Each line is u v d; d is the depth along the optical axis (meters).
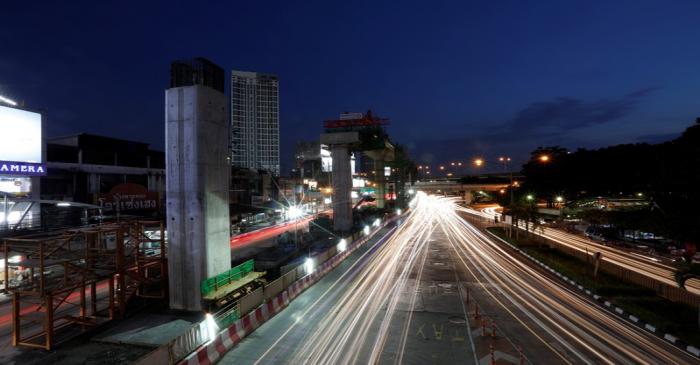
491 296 22.72
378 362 13.94
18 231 30.31
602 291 22.34
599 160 78.56
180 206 20.61
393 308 20.41
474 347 15.18
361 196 132.00
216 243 21.31
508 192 98.81
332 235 53.34
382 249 41.34
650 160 66.94
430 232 57.31
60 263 16.66
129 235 22.00
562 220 66.06
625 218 29.11
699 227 20.86
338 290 24.27
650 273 29.97
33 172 36.47
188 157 20.48
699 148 21.59
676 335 15.84
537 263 33.00
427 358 14.23
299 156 148.25
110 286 18.66
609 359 14.19
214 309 20.12
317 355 14.61
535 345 15.41
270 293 21.31
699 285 26.81
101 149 52.66
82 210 43.56
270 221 70.75
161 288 22.61
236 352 14.96
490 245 44.34
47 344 15.46
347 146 58.28
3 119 34.16
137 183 57.94
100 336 16.56
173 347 13.29
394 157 96.44
